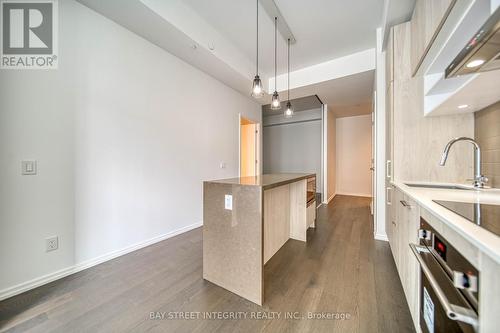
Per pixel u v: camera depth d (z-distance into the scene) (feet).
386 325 4.15
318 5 7.51
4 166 5.02
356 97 14.56
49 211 5.72
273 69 12.56
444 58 4.89
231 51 10.08
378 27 8.64
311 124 18.93
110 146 7.04
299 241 8.59
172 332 4.04
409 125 6.71
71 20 6.07
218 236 5.58
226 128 12.64
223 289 5.44
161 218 8.80
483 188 4.85
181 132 9.66
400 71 6.85
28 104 5.37
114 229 7.18
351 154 20.27
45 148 5.64
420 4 5.49
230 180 6.23
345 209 14.21
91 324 4.25
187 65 9.87
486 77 3.59
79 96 6.27
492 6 2.68
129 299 5.03
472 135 5.98
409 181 6.55
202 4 7.55
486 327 1.70
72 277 5.96
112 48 7.02
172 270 6.39
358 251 7.61
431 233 3.03
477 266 1.85
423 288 3.29
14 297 5.06
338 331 4.03
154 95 8.41
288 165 20.34
